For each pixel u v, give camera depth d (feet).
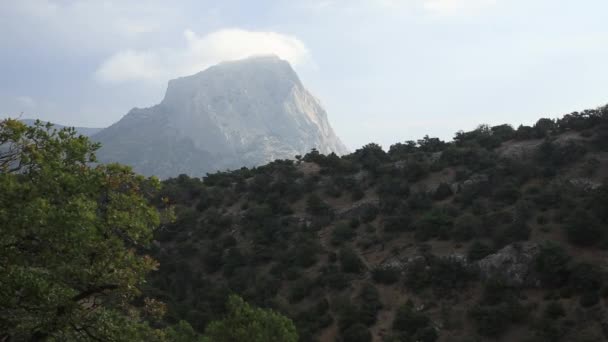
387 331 189.06
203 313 205.16
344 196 304.71
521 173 254.88
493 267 197.88
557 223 207.51
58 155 54.44
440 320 187.73
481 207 238.27
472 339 171.12
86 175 54.54
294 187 316.60
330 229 272.92
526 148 283.79
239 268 247.50
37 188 50.49
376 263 231.71
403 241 240.32
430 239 233.35
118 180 55.98
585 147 258.57
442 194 266.98
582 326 159.02
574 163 253.24
